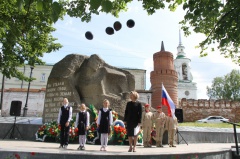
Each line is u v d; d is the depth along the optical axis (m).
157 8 10.13
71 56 13.62
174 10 10.93
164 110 26.75
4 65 18.11
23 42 17.42
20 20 16.16
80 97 13.35
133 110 8.09
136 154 6.66
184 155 7.26
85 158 6.40
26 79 20.16
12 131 12.97
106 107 8.68
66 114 9.04
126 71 14.75
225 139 17.22
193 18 8.95
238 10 8.98
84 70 13.75
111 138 11.25
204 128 18.53
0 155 6.34
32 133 12.92
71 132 10.98
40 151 6.48
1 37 15.70
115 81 14.01
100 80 13.38
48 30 18.30
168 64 37.09
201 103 40.12
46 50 19.34
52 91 13.34
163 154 6.91
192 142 15.60
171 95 36.09
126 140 11.38
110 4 3.31
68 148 8.70
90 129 11.24
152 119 11.48
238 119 40.03
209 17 8.81
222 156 8.96
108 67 14.29
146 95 36.69
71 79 13.15
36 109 34.50
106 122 8.46
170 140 11.41
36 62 19.61
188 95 67.75
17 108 12.95
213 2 8.36
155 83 36.69
